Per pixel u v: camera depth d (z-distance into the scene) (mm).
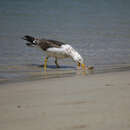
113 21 29000
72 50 14289
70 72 13070
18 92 9344
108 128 6387
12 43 19047
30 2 39531
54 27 25266
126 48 18156
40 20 28516
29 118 7051
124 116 7031
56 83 10547
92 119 6891
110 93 8938
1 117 7145
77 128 6438
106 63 14719
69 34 22312
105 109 7523
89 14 33062
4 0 39688
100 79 11062
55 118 7008
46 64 14859
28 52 17094
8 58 15492
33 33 22422
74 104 7961
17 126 6617
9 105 8016
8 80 11336
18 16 30109
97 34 22547
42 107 7785
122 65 14234
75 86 9961
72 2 41531
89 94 8891
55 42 14609
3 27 24516
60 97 8648
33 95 8945
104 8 37625
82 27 25531
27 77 11922
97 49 17844
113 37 21500
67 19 29656
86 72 12875
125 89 9406
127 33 23141
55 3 40219
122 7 38656
